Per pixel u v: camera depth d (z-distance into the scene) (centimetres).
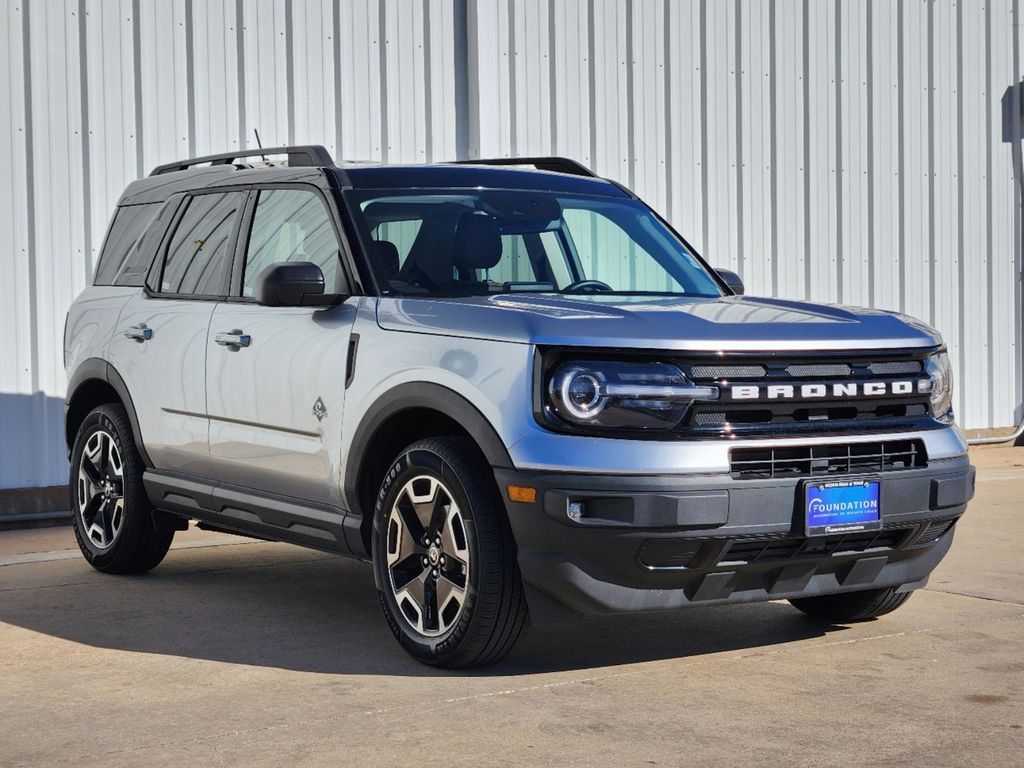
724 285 552
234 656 468
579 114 978
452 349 433
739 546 414
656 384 405
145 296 609
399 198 514
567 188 560
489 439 414
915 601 557
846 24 1111
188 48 844
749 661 453
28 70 798
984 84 1193
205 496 555
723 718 384
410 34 915
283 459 507
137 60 829
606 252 540
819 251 1102
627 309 436
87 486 637
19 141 797
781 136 1077
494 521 421
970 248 1188
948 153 1173
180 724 383
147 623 523
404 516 450
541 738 365
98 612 545
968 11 1181
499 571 419
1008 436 1202
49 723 387
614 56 991
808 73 1091
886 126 1137
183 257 595
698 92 1033
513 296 467
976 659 455
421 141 921
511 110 948
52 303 810
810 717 385
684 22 1024
